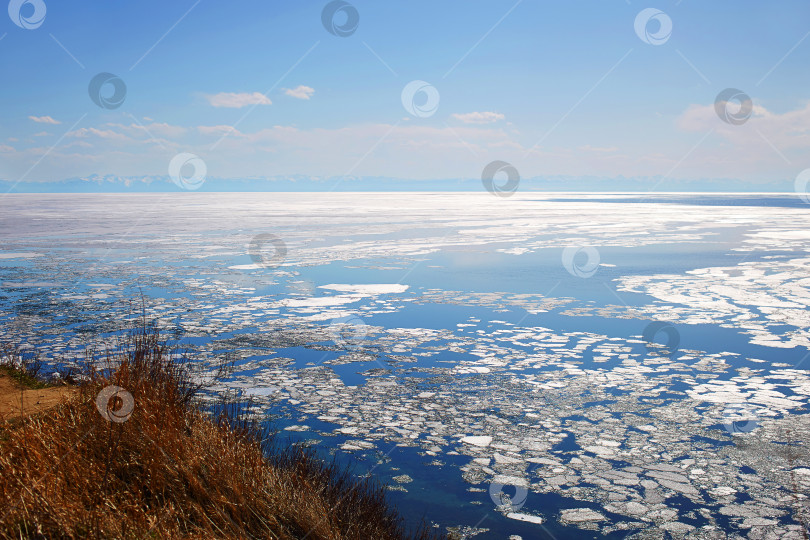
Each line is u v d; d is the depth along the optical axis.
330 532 2.65
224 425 3.48
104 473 2.47
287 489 2.85
